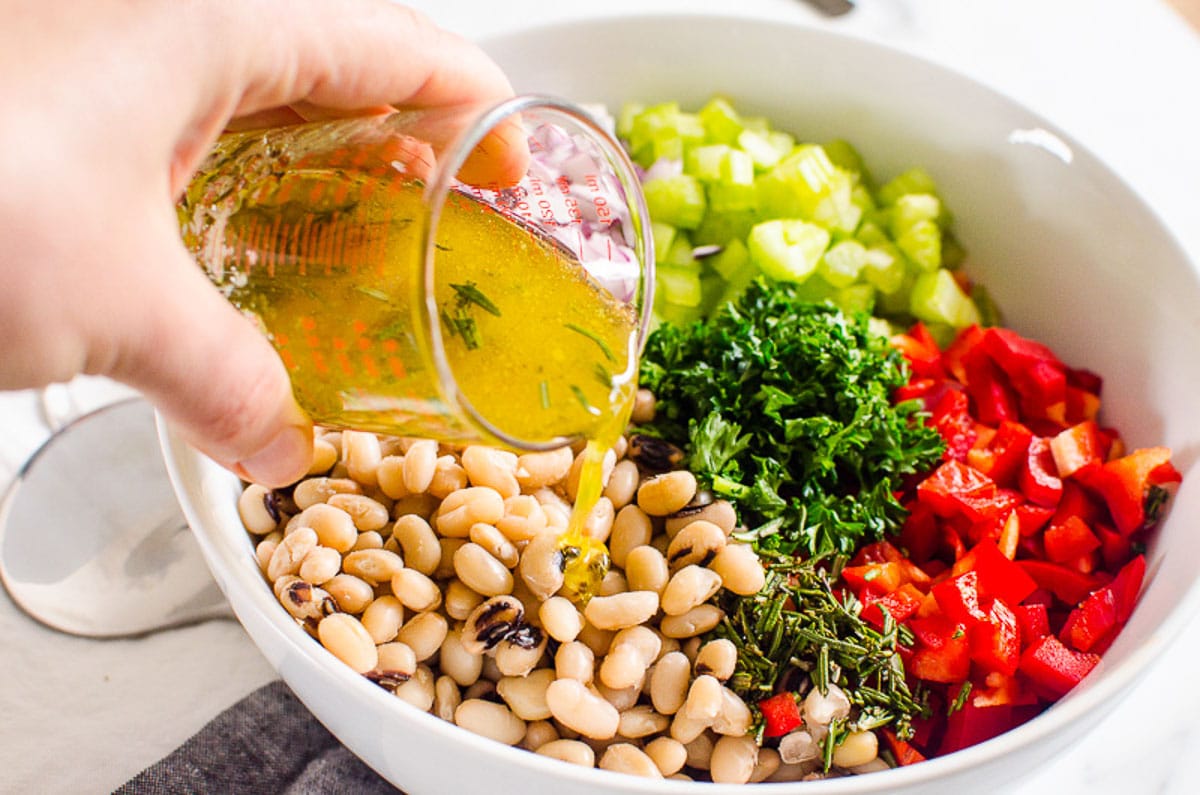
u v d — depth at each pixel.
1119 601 0.32
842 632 0.31
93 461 0.35
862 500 0.33
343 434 0.31
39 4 0.23
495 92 0.29
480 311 0.27
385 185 0.26
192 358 0.24
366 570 0.29
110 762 0.30
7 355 0.23
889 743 0.30
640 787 0.25
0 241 0.22
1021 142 0.37
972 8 0.47
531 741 0.29
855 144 0.40
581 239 0.30
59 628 0.32
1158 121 0.43
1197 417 0.33
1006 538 0.33
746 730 0.29
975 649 0.31
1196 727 0.31
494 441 0.25
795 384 0.34
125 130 0.23
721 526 0.31
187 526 0.34
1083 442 0.34
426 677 0.29
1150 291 0.35
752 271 0.38
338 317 0.25
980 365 0.37
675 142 0.39
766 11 0.45
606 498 0.31
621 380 0.28
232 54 0.25
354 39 0.27
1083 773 0.31
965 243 0.40
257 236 0.26
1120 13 0.47
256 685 0.31
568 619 0.29
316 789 0.30
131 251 0.23
